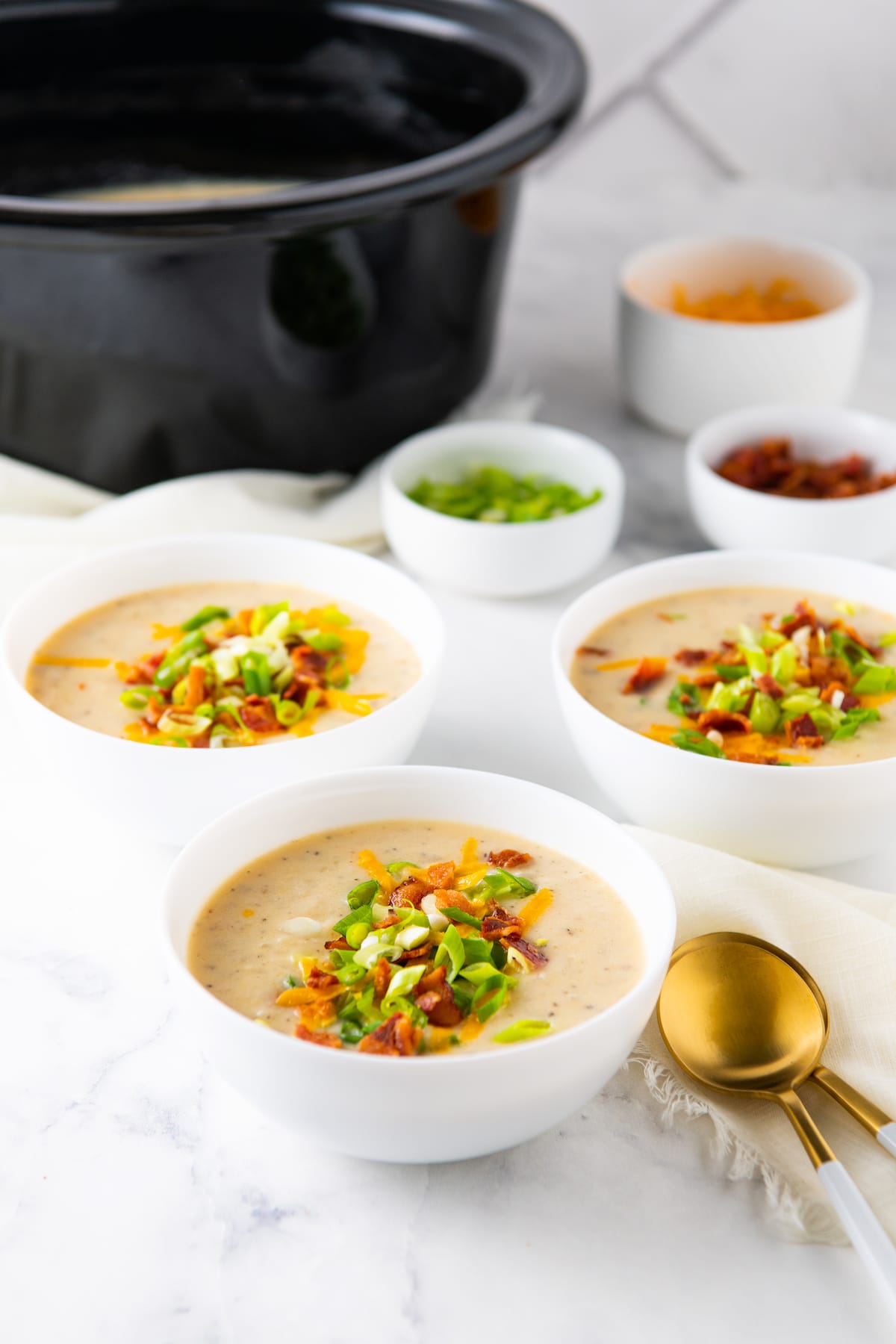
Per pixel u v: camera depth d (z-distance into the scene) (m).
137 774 0.70
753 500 0.88
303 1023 0.62
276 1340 0.60
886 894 0.70
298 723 0.74
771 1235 0.62
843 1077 0.65
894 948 0.67
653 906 0.65
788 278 1.04
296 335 0.88
